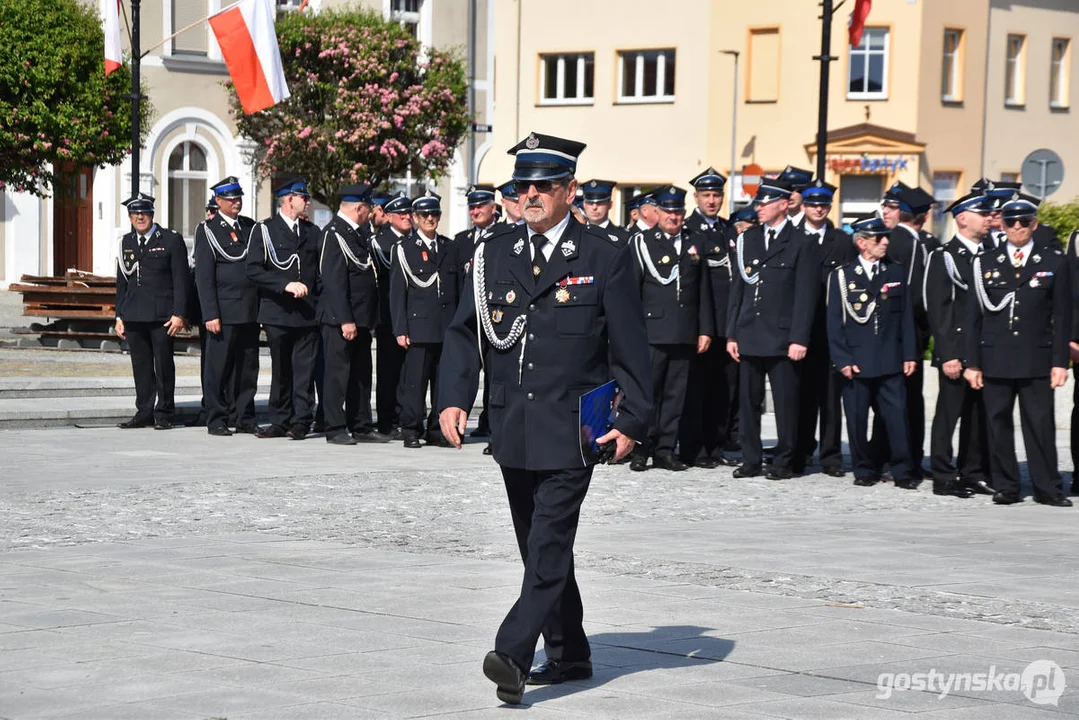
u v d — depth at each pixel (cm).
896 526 1053
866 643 688
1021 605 778
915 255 1318
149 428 1573
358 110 3030
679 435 1367
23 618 709
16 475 1206
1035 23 4416
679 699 593
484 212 1473
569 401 613
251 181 3406
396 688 600
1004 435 1188
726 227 1412
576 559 888
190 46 3322
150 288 1545
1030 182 2170
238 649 656
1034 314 1170
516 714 570
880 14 4172
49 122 2425
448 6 3728
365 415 1509
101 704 571
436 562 865
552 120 4681
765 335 1280
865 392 1269
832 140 4181
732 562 886
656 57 4506
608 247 621
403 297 1446
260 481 1194
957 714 577
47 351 2220
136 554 879
